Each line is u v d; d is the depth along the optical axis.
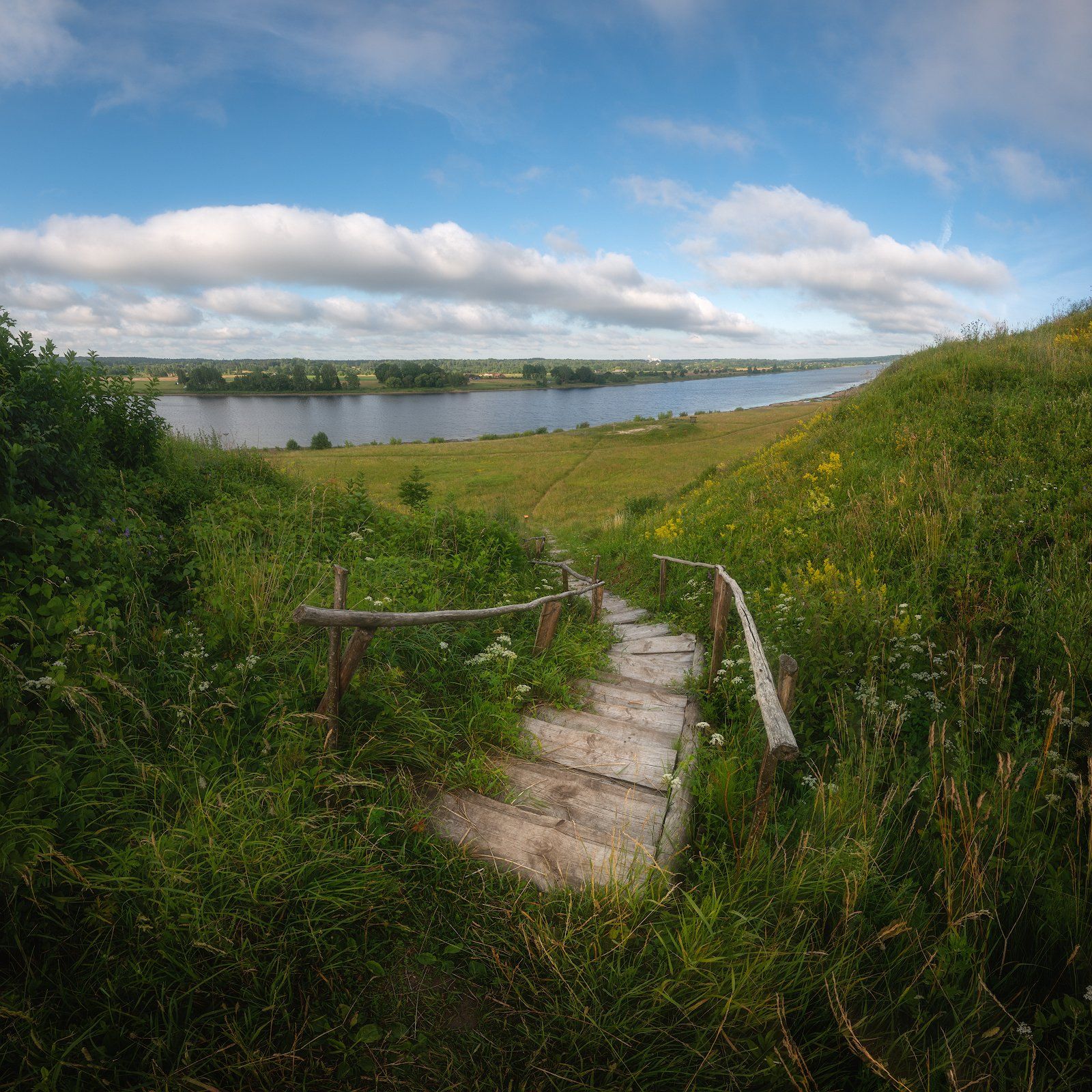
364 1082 2.00
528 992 2.34
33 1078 1.82
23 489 4.09
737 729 4.09
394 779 3.30
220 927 2.26
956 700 4.06
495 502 30.52
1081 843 2.87
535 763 3.79
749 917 2.42
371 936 2.49
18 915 2.18
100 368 7.02
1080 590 4.75
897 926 2.30
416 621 3.42
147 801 2.73
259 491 7.89
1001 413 8.60
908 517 6.86
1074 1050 2.14
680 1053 2.11
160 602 4.40
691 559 9.24
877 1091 2.01
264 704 3.41
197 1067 1.94
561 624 6.54
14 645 3.23
